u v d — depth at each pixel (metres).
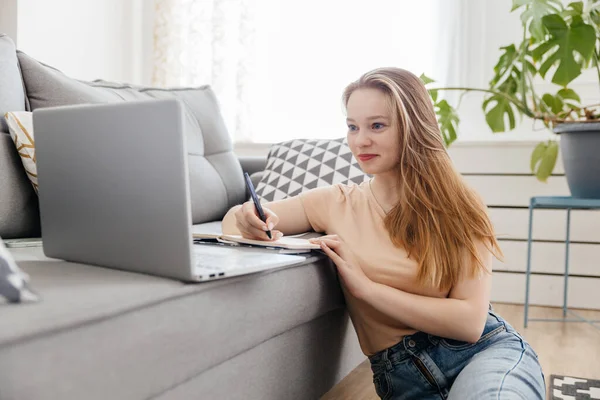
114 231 0.82
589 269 2.51
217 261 0.88
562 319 2.29
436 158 1.11
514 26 2.68
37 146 0.91
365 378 1.54
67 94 1.45
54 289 0.69
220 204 1.84
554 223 2.54
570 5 2.15
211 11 3.01
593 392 1.45
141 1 3.25
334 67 2.87
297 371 1.14
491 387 0.91
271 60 2.96
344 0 2.83
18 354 0.54
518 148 2.56
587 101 2.57
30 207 1.30
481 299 1.07
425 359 1.10
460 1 2.71
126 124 0.77
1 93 1.31
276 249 1.07
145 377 0.69
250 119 2.90
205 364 0.81
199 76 3.03
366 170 1.14
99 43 3.05
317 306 1.14
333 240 1.11
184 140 0.72
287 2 2.91
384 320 1.14
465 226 1.08
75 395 0.60
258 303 0.92
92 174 0.83
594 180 2.07
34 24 2.67
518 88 2.38
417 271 1.08
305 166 1.71
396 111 1.09
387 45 2.79
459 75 2.73
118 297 0.67
